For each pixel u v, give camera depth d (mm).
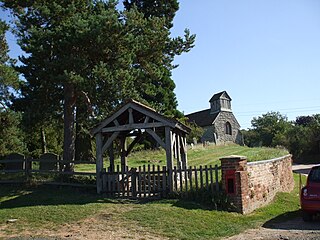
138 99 20141
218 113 62781
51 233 9500
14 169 18938
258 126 95062
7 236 9289
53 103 20125
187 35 22531
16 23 21422
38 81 19281
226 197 12414
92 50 18734
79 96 20203
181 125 15305
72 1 19844
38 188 17250
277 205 14375
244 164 12656
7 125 25969
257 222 11156
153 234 9227
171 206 12320
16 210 12523
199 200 13031
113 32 18266
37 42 18094
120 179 15273
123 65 19156
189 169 13758
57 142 40656
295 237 8945
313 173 11508
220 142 58500
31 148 38219
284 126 82500
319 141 54094
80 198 14602
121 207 12578
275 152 22797
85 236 9094
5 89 25344
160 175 14406
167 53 22812
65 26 18250
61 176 17516
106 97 18453
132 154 33219
